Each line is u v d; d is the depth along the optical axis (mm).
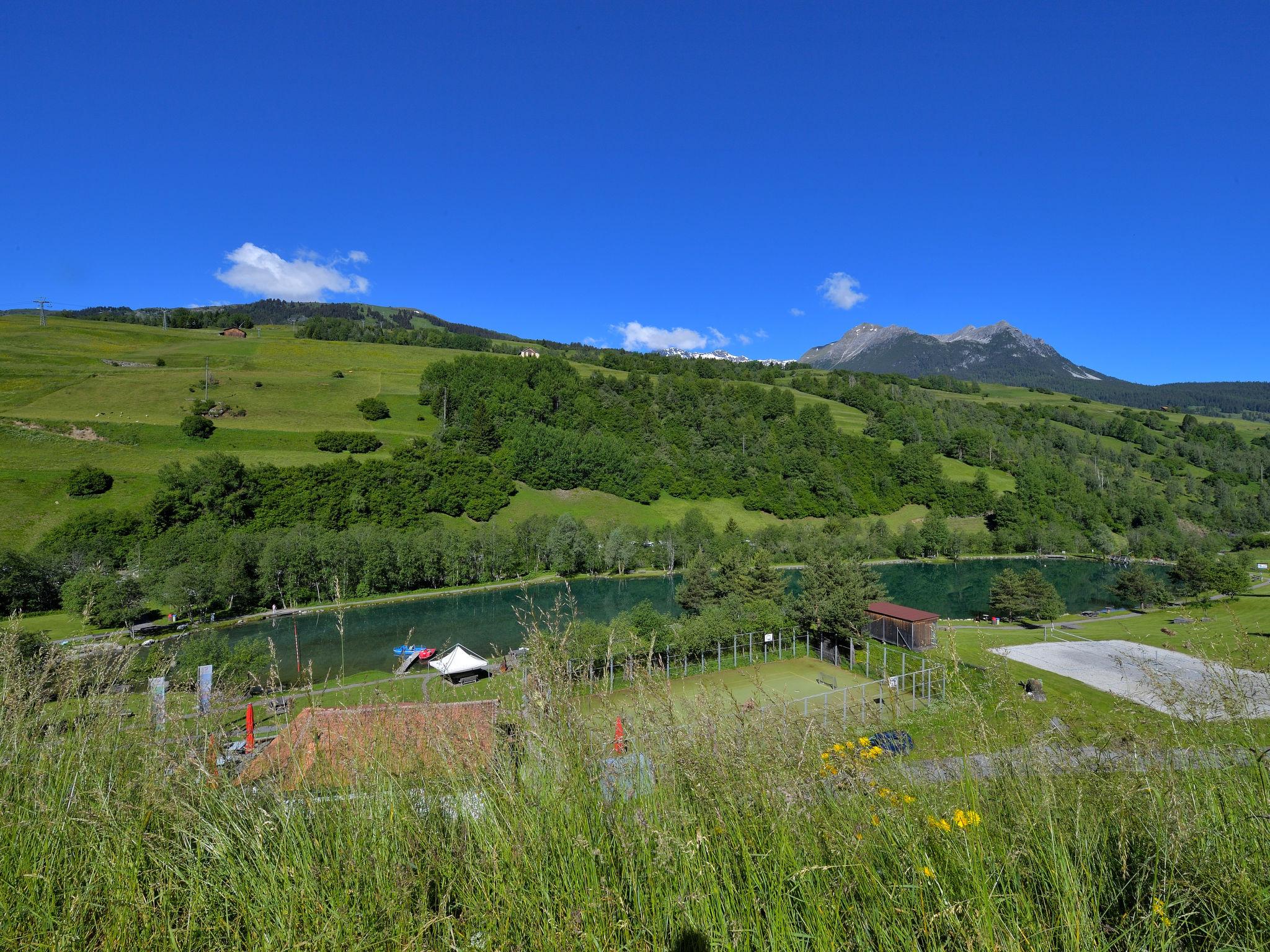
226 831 2893
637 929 2457
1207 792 3096
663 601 59688
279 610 53062
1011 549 95062
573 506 91188
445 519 80250
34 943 2428
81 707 3711
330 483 75188
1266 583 65812
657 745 3316
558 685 3418
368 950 2391
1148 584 55219
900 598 64312
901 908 2416
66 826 2918
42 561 47156
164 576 48719
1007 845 2752
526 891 2604
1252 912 2379
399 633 46219
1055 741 3686
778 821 2803
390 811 3010
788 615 39469
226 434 84375
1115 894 2592
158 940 2482
